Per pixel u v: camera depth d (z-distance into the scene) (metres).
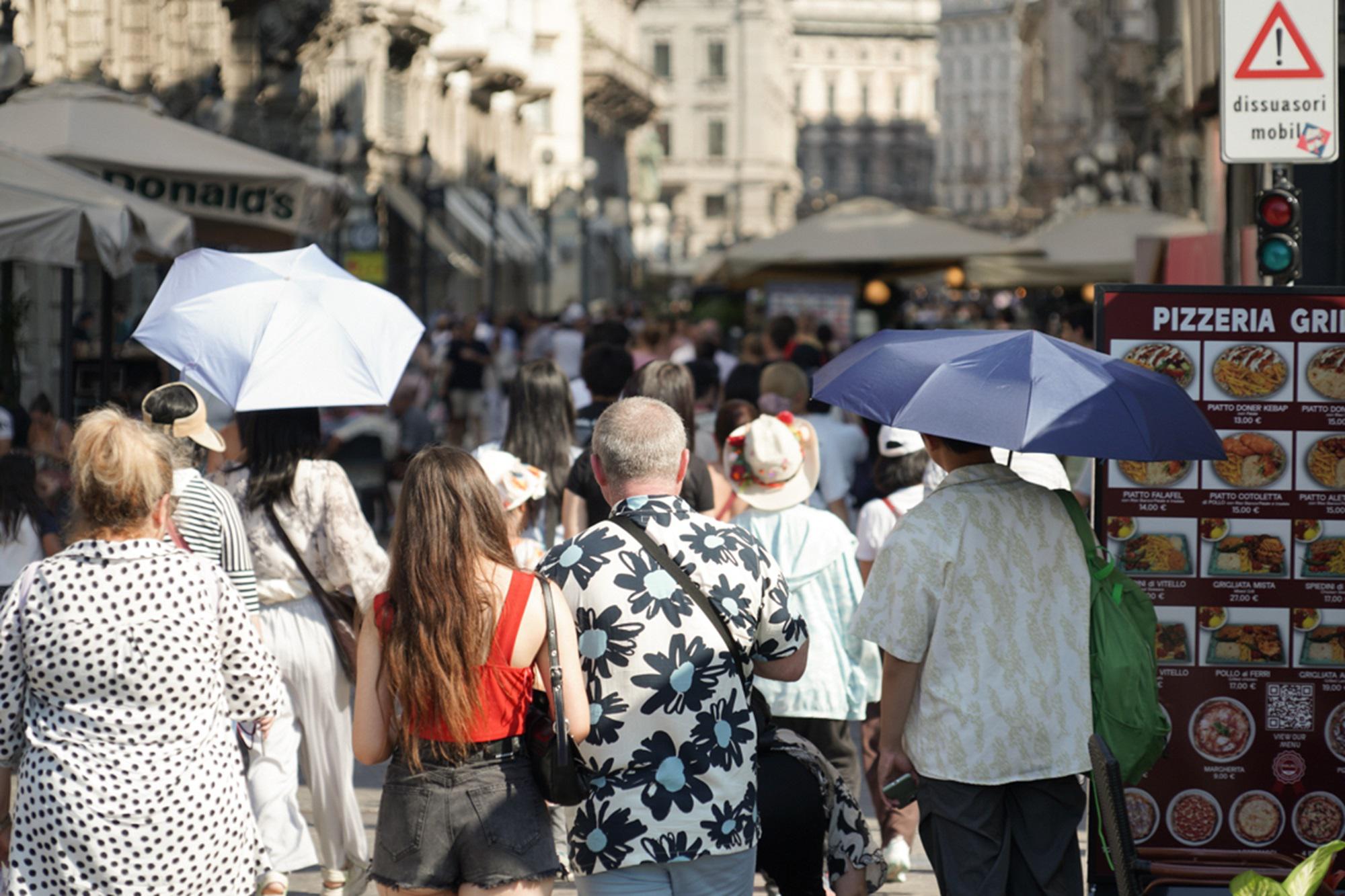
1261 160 15.63
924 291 142.50
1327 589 12.54
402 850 9.20
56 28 44.66
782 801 10.75
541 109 126.69
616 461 9.82
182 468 12.62
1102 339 12.61
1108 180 79.25
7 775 9.13
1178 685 12.60
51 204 19.81
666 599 9.46
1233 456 12.57
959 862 10.45
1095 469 12.66
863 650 13.83
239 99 56.19
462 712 9.05
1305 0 15.51
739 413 16.41
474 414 51.69
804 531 13.82
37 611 8.89
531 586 9.27
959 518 10.60
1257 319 12.54
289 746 13.46
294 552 13.39
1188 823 12.60
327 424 39.41
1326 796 12.56
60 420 23.39
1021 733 10.41
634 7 167.12
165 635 8.92
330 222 27.38
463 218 89.31
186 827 8.95
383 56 76.31
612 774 9.41
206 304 13.80
